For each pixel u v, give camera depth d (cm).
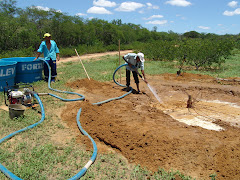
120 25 3978
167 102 665
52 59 810
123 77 989
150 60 1766
